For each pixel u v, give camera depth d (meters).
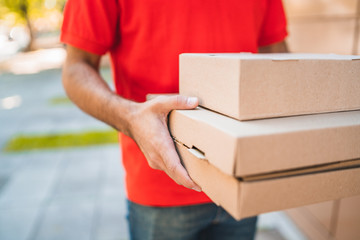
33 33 21.69
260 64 0.54
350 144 0.52
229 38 0.93
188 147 0.62
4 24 21.45
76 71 0.88
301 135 0.48
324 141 0.50
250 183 0.47
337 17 1.65
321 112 0.60
